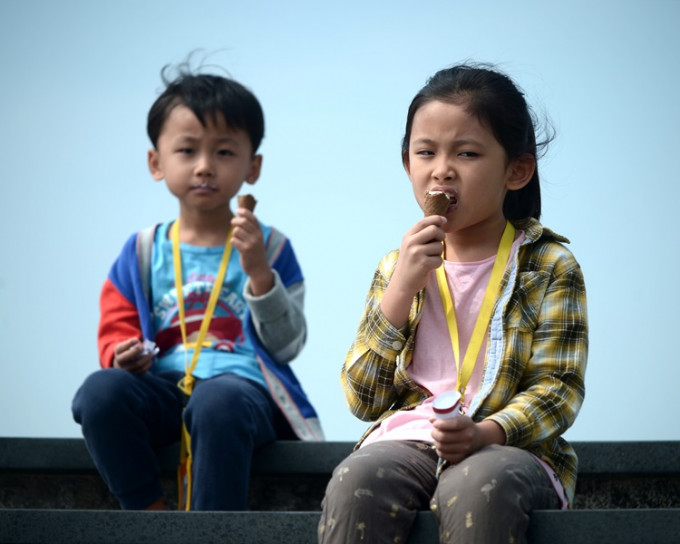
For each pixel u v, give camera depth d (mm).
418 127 5121
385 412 5070
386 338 4922
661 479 5949
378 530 4391
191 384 6398
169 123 7023
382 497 4426
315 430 6594
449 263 5180
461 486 4289
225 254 6949
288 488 6277
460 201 5035
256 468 6188
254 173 7367
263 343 6719
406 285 4863
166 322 6789
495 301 4984
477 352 4926
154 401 6242
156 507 6047
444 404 4414
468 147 5047
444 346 5023
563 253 5105
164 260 6953
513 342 4898
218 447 5859
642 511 4438
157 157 7375
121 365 6277
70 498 6340
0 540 4918
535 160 5320
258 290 6648
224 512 4855
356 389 5000
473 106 5066
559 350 4906
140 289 6840
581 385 4871
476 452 4480
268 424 6207
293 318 6773
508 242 5145
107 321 6793
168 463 6328
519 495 4309
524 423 4629
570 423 4754
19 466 6219
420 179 5109
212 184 6930
